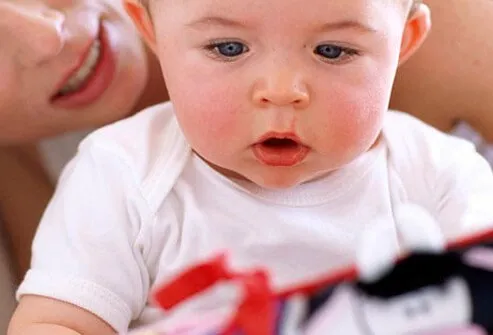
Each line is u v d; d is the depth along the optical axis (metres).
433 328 0.35
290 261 0.71
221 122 0.61
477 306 0.36
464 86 0.97
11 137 0.94
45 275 0.70
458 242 0.38
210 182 0.72
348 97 0.60
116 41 0.92
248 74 0.58
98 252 0.70
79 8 0.89
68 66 0.88
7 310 0.97
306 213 0.71
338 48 0.59
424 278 0.36
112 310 0.69
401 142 0.78
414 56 0.98
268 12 0.55
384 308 0.36
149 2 0.66
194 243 0.70
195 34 0.59
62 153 1.07
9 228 1.05
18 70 0.86
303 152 0.62
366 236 0.41
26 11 0.83
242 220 0.70
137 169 0.73
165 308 0.42
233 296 0.44
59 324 0.68
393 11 0.61
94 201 0.72
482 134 0.98
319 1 0.55
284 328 0.37
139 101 1.00
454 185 0.77
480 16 0.99
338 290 0.37
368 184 0.74
